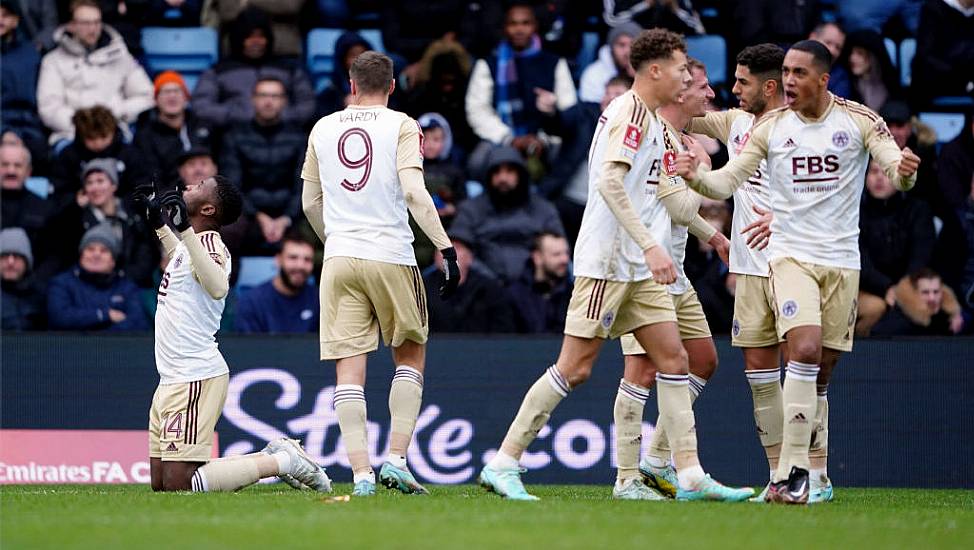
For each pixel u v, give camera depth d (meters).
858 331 42.59
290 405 37.81
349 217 26.09
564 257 42.72
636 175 24.47
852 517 21.91
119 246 43.00
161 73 46.56
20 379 37.78
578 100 46.00
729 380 38.25
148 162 44.03
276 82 44.56
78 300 41.66
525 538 17.55
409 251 26.38
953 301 42.62
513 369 38.28
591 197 24.80
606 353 38.16
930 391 38.41
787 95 24.81
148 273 42.94
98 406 37.91
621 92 45.41
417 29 47.69
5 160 43.25
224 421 37.66
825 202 24.97
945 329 42.59
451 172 44.22
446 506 22.39
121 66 46.25
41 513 20.64
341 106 45.88
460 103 46.19
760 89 27.81
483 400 38.22
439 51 46.09
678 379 24.91
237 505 22.27
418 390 27.16
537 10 47.03
